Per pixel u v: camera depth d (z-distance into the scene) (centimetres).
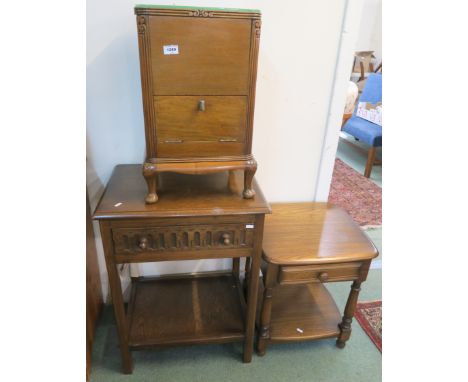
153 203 101
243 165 101
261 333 127
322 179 149
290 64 125
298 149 142
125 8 109
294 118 135
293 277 115
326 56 126
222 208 99
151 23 84
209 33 86
